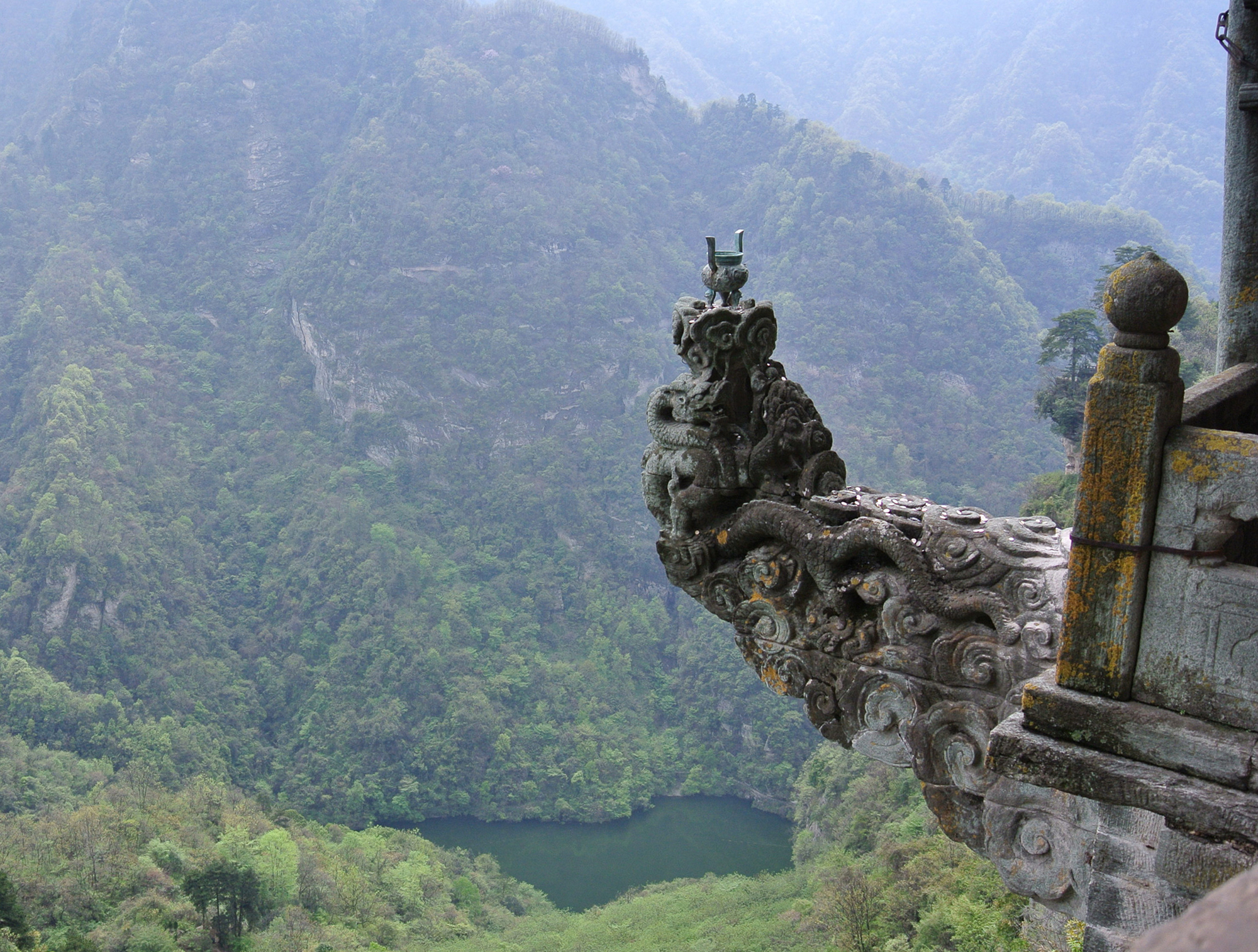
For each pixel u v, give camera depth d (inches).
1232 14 214.4
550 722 5093.5
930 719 253.4
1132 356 156.5
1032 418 6594.5
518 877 3961.6
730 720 5083.7
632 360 7190.0
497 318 7086.6
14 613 4862.2
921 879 1544.0
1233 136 217.2
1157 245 5664.4
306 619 5615.2
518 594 6033.5
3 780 3595.0
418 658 5236.2
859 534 263.9
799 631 281.4
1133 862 179.8
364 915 2859.3
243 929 2586.1
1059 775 163.8
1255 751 149.3
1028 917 606.9
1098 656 163.9
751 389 302.5
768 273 7524.6
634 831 4402.1
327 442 6747.1
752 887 2596.0
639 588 6397.6
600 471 6752.0
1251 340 218.4
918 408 6683.1
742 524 290.2
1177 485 156.5
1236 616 152.6
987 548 249.8
